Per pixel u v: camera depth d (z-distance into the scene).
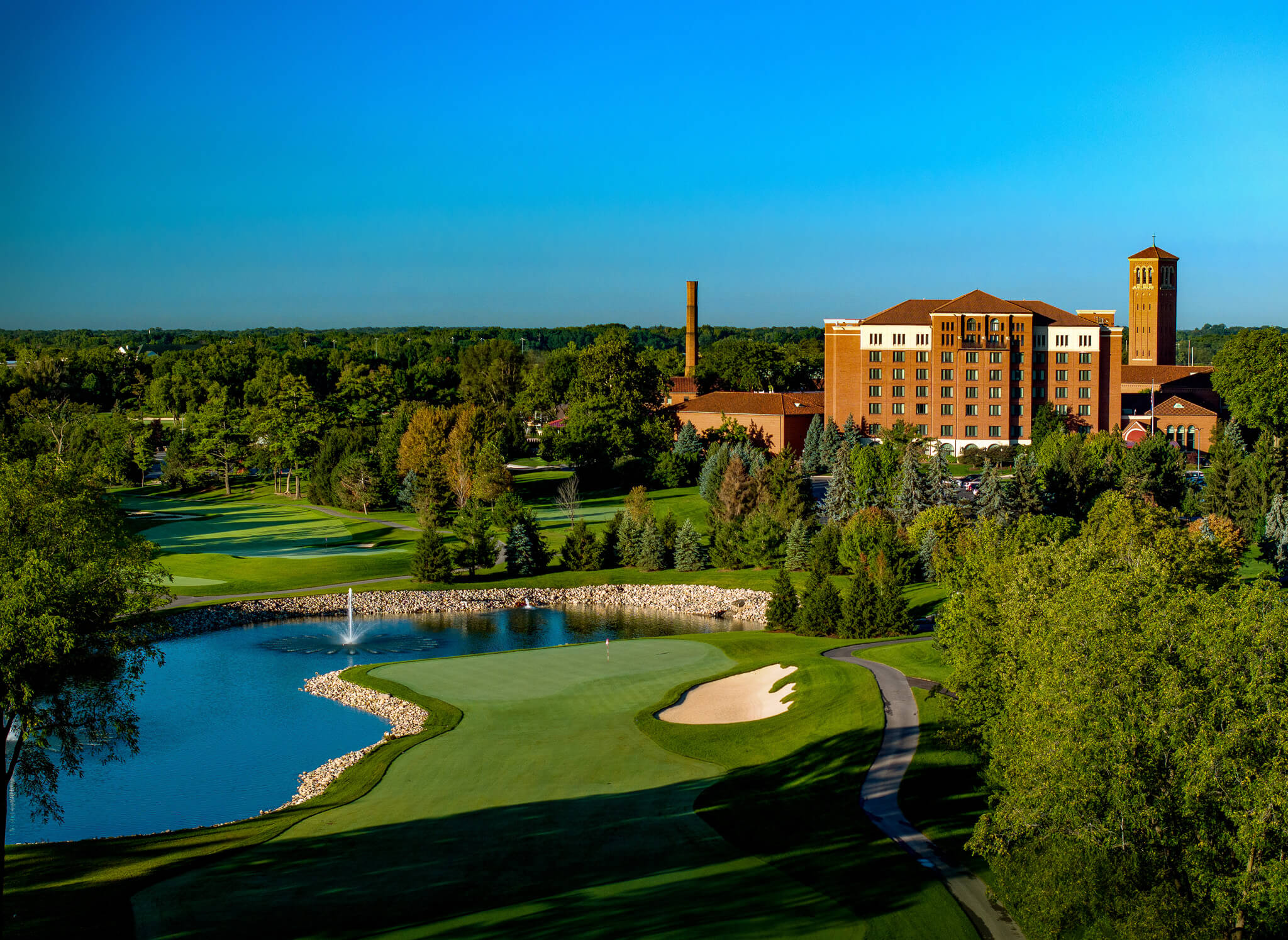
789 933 32.56
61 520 40.22
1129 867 31.75
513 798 46.31
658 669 72.69
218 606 96.94
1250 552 103.62
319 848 40.53
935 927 33.44
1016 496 114.50
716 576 112.25
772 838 40.94
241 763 55.66
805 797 45.44
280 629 92.38
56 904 35.12
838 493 121.38
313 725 62.12
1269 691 32.66
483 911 34.31
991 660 44.69
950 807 44.06
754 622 97.50
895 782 46.50
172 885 36.88
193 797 50.69
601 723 59.06
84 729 47.91
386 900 35.28
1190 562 66.88
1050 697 34.25
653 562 116.25
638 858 38.97
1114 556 53.78
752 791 46.66
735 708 62.34
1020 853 34.12
